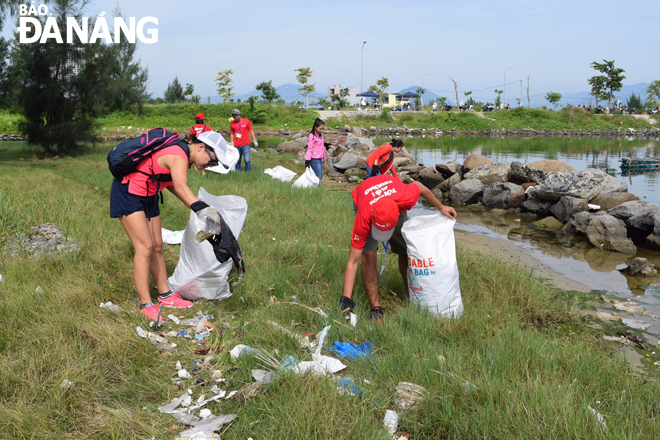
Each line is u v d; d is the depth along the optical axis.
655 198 11.02
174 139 3.69
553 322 4.27
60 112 16.16
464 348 3.29
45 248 4.77
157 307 3.80
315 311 3.76
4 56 15.59
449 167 13.60
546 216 9.71
